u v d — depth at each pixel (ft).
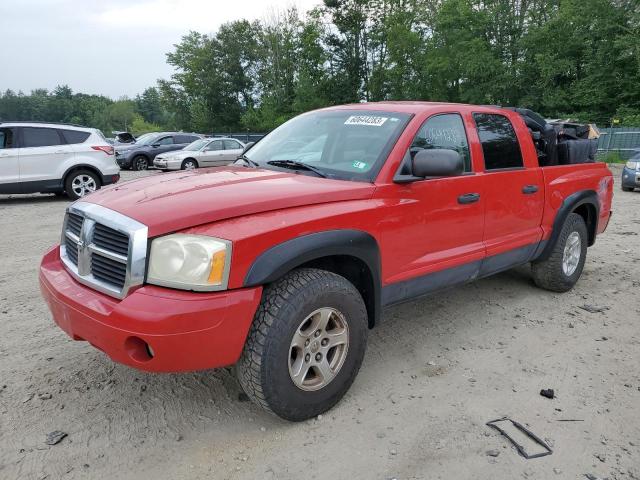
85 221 9.31
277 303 8.75
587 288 17.76
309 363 9.37
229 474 8.25
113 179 40.04
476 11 114.93
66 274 9.90
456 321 14.60
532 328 14.17
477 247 13.10
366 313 10.19
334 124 12.69
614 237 26.32
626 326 14.40
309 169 11.51
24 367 11.51
